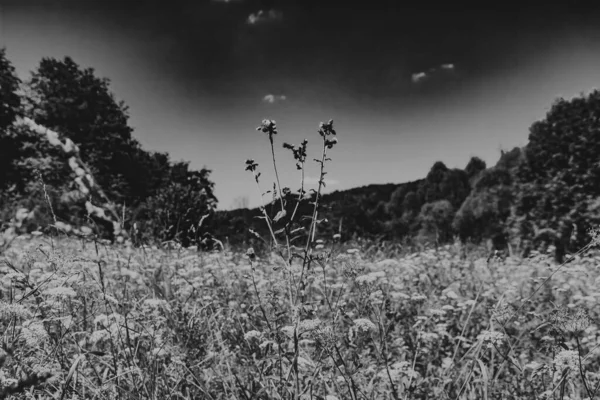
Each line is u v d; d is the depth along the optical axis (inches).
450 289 194.9
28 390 73.5
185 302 135.4
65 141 85.2
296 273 91.2
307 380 91.7
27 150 1107.9
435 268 275.1
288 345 107.7
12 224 119.7
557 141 1259.8
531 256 341.4
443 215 2139.5
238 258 237.6
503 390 114.6
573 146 1221.1
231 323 135.4
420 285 210.2
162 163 1731.1
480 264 289.9
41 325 82.4
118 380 85.3
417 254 336.8
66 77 1509.6
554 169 1248.2
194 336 116.2
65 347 96.0
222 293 156.5
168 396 90.0
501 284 217.3
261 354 116.0
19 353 78.8
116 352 98.4
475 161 3248.0
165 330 111.9
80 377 83.4
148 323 106.0
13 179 1074.1
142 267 128.0
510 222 1304.1
